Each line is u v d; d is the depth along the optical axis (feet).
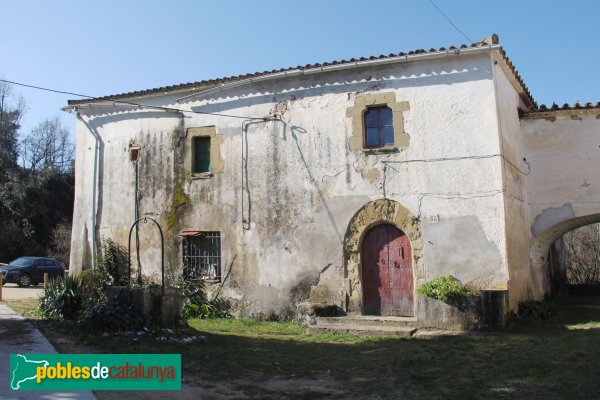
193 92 45.75
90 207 49.57
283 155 41.52
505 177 35.58
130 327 29.22
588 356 24.22
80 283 38.65
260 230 41.78
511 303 34.04
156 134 47.26
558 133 41.88
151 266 46.01
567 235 72.64
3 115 124.88
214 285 43.04
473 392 19.26
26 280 71.26
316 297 39.17
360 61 38.70
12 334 28.37
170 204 45.85
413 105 37.65
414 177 37.09
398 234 37.91
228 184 43.50
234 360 24.61
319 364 24.20
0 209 105.50
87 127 50.96
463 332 31.60
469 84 36.32
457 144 36.17
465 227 35.35
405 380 21.21
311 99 40.96
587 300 50.47
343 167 39.29
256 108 43.01
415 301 36.09
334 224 39.17
